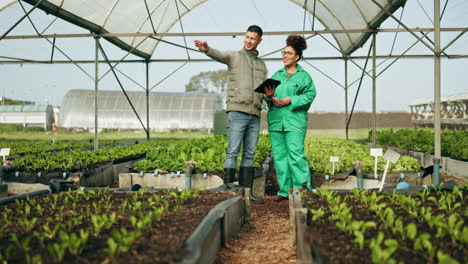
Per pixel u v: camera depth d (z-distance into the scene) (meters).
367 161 7.04
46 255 2.35
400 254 2.31
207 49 4.91
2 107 39.28
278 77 5.45
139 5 11.22
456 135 11.23
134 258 2.21
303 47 5.28
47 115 39.09
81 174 6.45
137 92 33.47
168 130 34.91
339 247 2.42
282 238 3.91
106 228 2.88
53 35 10.22
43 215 3.40
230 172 5.26
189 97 32.84
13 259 2.32
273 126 5.30
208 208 3.59
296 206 3.79
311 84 5.21
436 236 2.59
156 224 2.96
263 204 5.63
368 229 2.82
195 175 6.33
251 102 5.23
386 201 3.91
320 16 13.61
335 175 6.26
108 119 31.48
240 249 3.56
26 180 6.41
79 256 2.30
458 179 8.17
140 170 6.70
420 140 11.20
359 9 11.04
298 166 5.19
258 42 5.34
